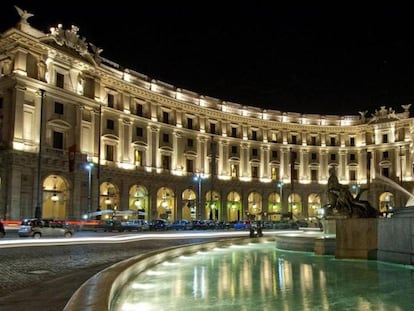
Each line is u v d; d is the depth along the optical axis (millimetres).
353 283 11953
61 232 38938
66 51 57594
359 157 98250
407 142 91688
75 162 56250
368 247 17625
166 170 74125
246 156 88688
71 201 55594
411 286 11453
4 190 49719
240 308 8969
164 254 17719
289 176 93938
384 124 95375
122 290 10977
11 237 37219
